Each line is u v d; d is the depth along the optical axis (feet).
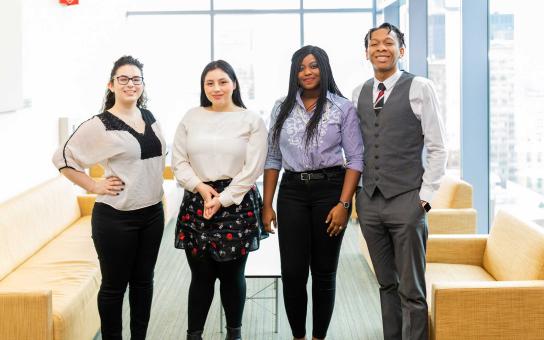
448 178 16.14
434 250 12.98
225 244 9.80
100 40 24.80
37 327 9.28
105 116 9.71
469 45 16.62
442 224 14.85
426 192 9.49
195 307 10.31
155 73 31.17
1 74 14.28
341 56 30.96
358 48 30.86
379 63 9.62
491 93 16.66
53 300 10.44
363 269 16.98
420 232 9.67
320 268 10.35
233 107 10.23
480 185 17.07
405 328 9.87
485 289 9.52
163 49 31.07
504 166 15.99
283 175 10.28
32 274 12.12
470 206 15.29
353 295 14.82
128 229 9.78
